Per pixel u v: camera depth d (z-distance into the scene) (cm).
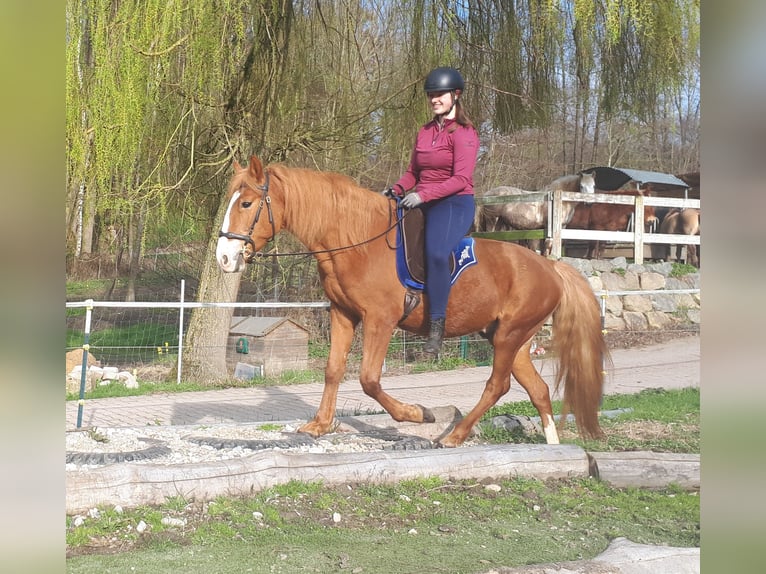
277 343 1071
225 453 474
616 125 1822
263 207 455
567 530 388
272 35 933
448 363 1172
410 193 472
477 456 468
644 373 1009
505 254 512
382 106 1016
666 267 1476
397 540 367
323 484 434
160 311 1569
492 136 1345
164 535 359
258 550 345
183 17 759
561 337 535
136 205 916
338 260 475
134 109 716
